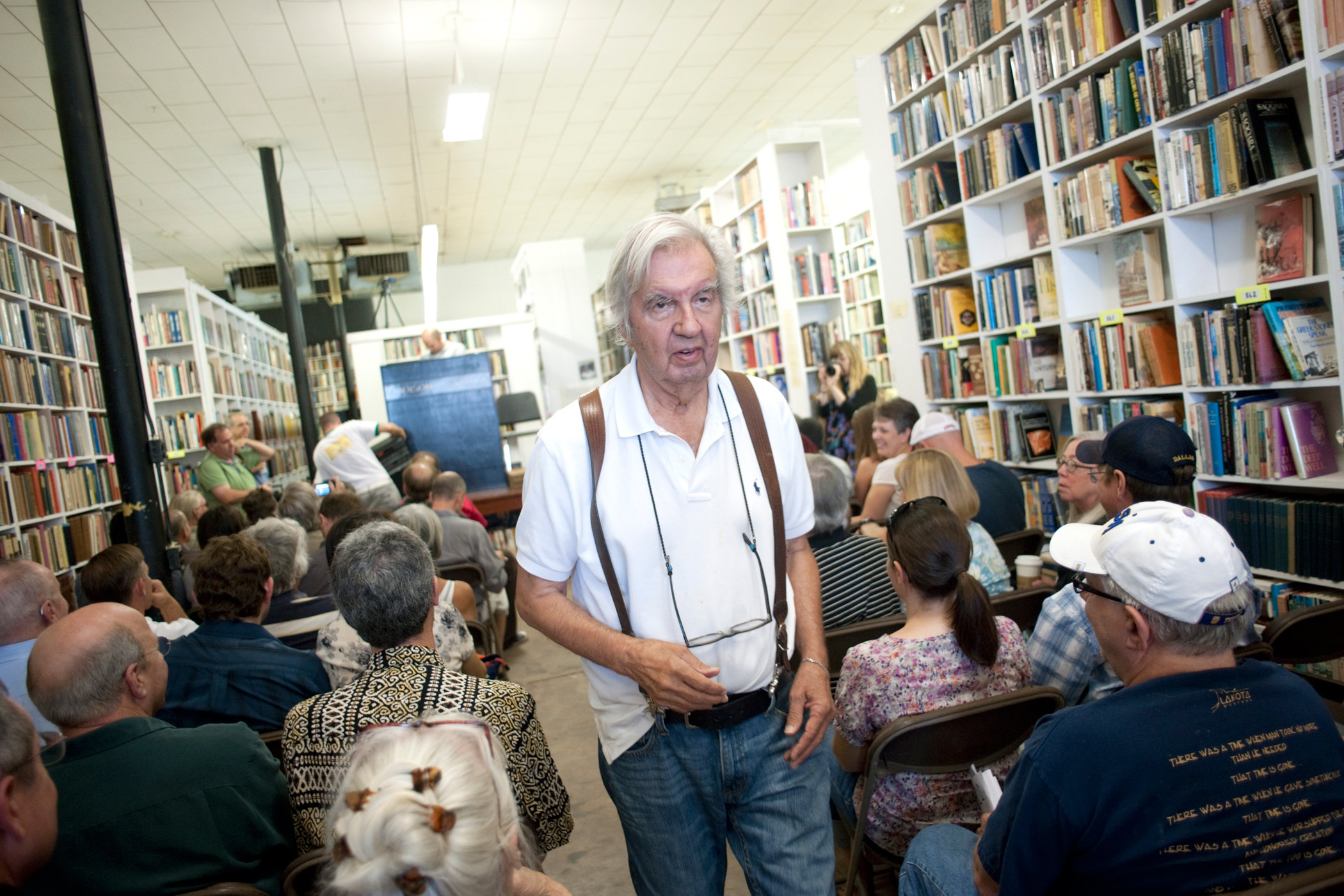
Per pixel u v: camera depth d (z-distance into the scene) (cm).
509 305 1552
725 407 124
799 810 121
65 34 329
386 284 1321
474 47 658
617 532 117
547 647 448
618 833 248
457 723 83
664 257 109
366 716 133
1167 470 185
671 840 120
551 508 119
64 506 504
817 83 862
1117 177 318
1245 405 279
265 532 253
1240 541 284
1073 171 350
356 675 193
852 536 227
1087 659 171
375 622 144
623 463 118
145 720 129
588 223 1330
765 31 716
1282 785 93
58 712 127
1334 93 238
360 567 144
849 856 197
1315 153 247
